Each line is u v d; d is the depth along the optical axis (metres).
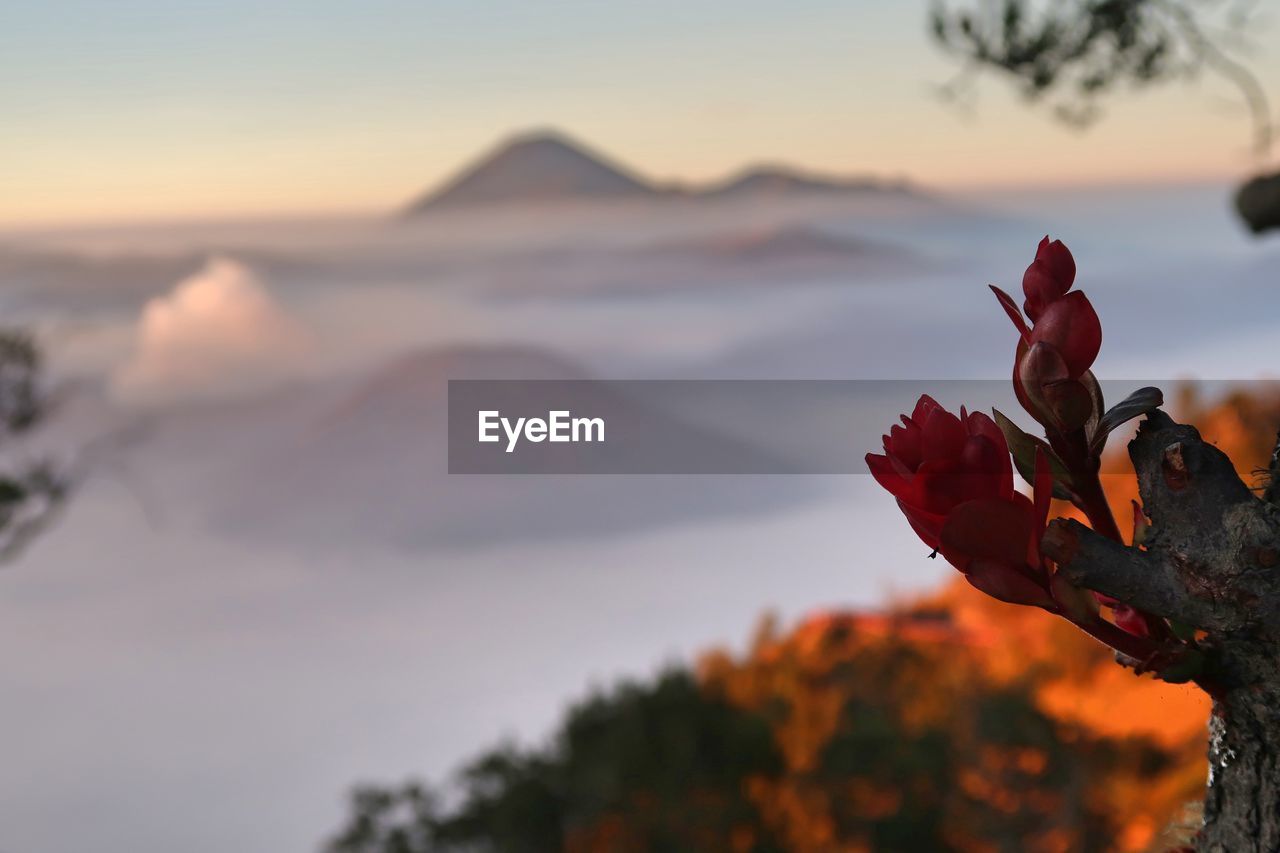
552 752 31.95
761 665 33.41
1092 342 0.64
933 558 0.65
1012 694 12.84
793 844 25.27
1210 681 0.72
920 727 23.50
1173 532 0.68
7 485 7.12
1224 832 0.76
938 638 28.41
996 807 13.59
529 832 28.72
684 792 27.53
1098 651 8.60
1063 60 4.17
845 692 28.83
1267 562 0.65
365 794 32.34
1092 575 0.65
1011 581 0.64
